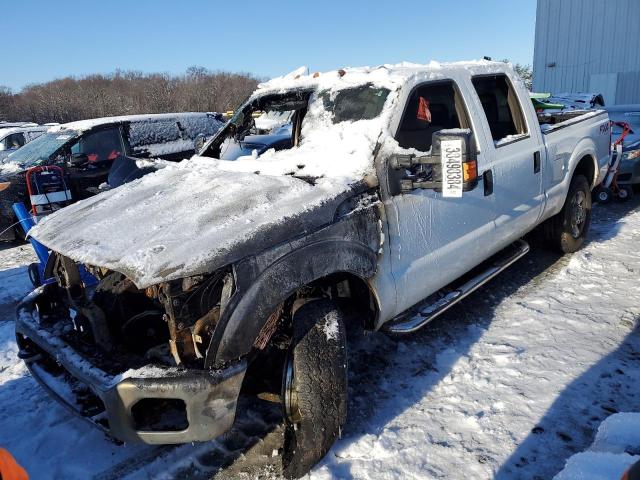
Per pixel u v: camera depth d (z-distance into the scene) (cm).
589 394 308
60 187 663
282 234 244
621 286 461
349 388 331
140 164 521
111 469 274
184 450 286
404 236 309
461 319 417
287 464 256
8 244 807
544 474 250
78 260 249
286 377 250
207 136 1016
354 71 365
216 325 224
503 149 395
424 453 268
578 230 545
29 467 279
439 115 359
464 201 354
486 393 315
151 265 220
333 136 334
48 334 278
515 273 509
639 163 785
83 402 256
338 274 293
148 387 219
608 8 2022
